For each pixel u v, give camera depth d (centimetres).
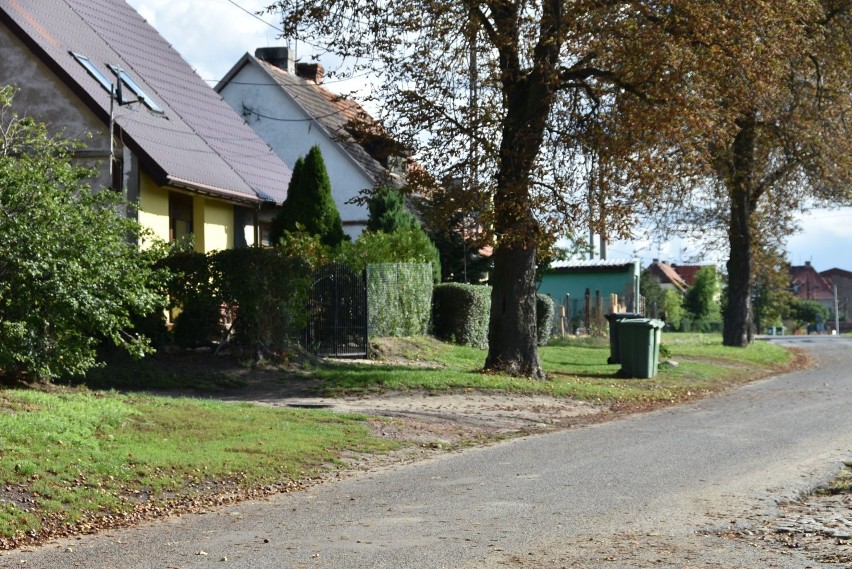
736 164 3478
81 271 1451
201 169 2717
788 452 1309
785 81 2808
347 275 2534
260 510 995
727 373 2852
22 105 2459
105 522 944
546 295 3869
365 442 1413
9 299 1416
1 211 1405
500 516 926
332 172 4131
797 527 877
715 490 1046
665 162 2112
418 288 2953
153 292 1658
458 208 2194
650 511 942
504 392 2006
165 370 1988
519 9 2088
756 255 4262
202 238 2786
